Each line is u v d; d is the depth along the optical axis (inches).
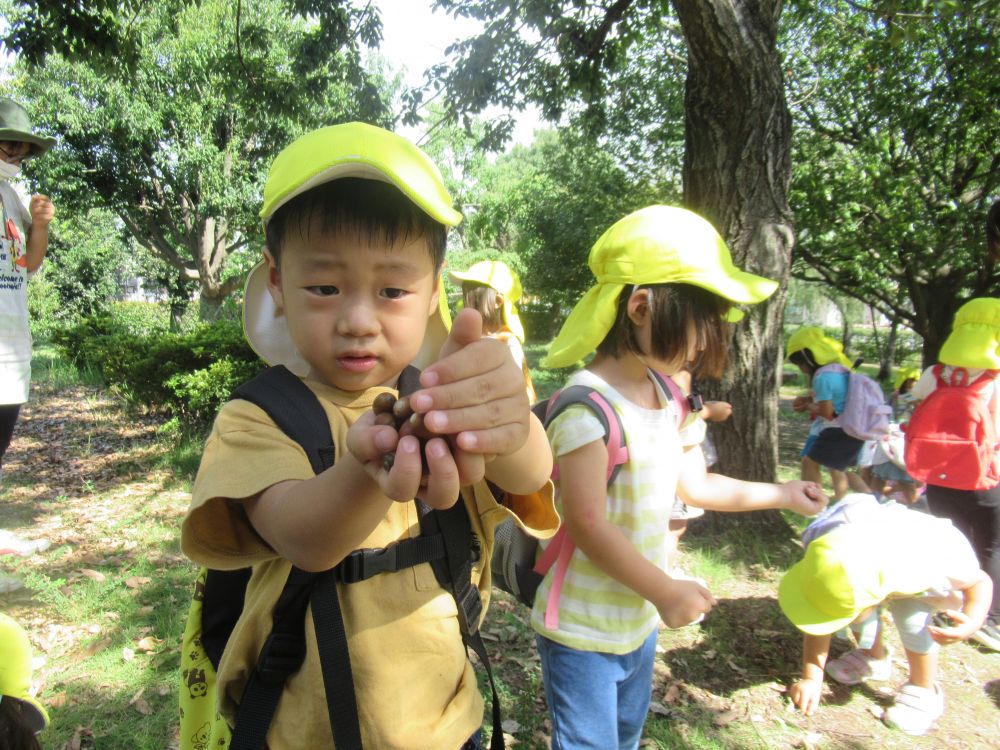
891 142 362.3
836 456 208.8
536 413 70.7
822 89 378.6
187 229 782.5
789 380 649.6
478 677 115.4
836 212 336.5
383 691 40.3
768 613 140.8
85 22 257.6
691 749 101.3
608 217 508.4
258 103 314.3
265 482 35.5
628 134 469.1
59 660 117.8
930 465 134.0
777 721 108.7
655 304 65.3
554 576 67.1
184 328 780.0
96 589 142.3
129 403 324.8
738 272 67.9
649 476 66.4
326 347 37.2
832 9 359.6
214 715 46.1
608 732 65.6
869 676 118.6
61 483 221.8
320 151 36.9
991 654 129.5
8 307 139.8
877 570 101.4
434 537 42.9
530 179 652.7
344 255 36.0
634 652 68.7
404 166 37.1
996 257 128.0
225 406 40.1
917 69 337.4
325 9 276.1
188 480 223.0
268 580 41.2
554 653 66.6
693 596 59.7
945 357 134.3
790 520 191.5
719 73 160.1
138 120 662.5
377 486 30.6
